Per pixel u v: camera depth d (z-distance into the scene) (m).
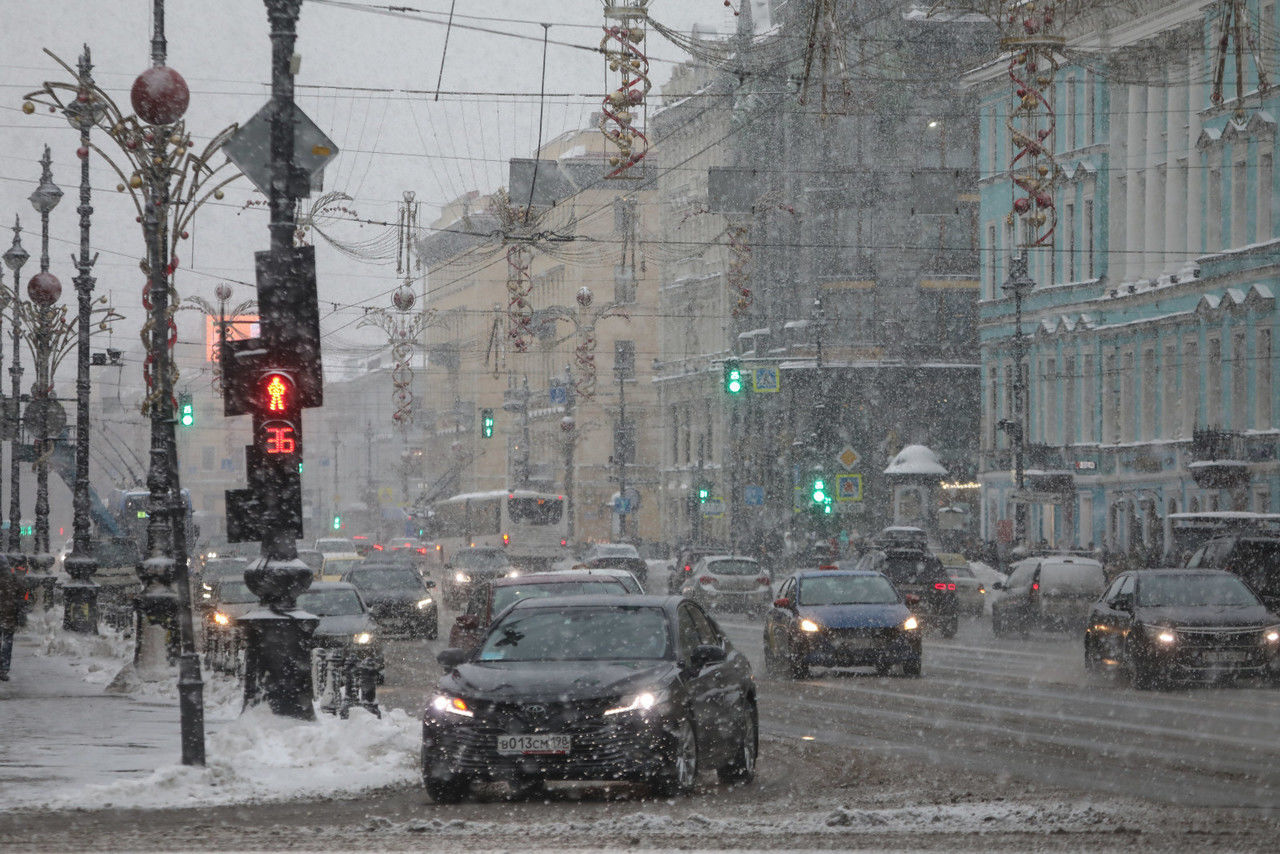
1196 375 122.38
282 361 36.75
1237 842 23.12
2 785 30.00
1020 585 87.06
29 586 92.88
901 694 51.88
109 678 60.69
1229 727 40.81
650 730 28.64
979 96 153.12
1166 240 126.94
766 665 62.25
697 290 196.00
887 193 169.25
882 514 169.75
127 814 27.33
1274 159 112.25
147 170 46.88
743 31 111.94
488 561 123.25
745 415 183.88
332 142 37.19
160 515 57.97
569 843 23.41
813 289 171.50
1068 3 61.50
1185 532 92.25
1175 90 123.88
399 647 81.88
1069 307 139.75
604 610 31.70
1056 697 50.25
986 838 23.62
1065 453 139.50
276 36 37.03
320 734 35.03
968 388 170.62
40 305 90.88
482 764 28.58
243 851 22.80
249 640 36.50
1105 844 22.98
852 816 25.33
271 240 36.81
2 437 94.56
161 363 47.09
